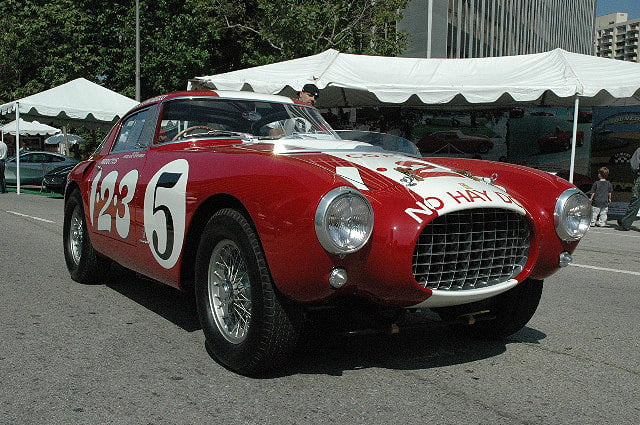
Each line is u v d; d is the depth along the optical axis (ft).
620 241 33.06
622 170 45.96
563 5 214.90
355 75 41.55
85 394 9.93
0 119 94.43
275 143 12.69
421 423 9.10
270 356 10.21
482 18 140.46
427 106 50.06
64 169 60.13
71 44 84.74
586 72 39.09
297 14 65.98
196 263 11.50
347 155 11.96
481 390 10.57
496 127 49.19
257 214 9.80
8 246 25.17
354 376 11.04
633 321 15.78
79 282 18.26
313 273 9.27
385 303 10.02
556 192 11.93
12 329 13.48
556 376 11.41
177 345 12.56
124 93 82.12
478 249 10.41
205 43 81.35
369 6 70.64
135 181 13.88
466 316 12.18
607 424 9.29
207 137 13.75
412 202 9.85
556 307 17.21
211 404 9.60
